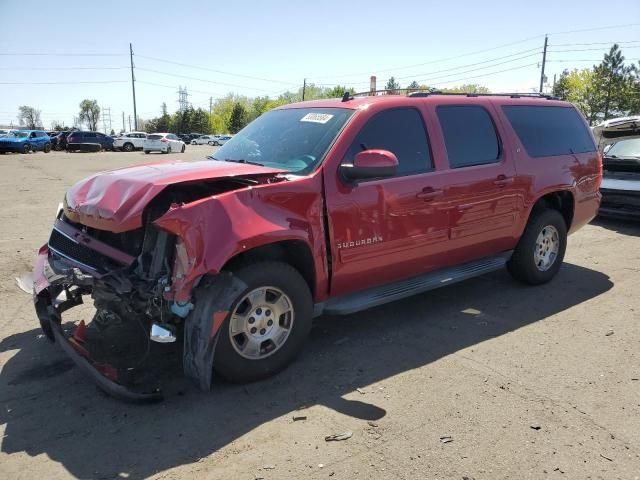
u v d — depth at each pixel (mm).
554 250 5961
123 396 3312
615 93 57969
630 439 3104
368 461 2895
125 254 3621
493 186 5031
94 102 132250
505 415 3346
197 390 3625
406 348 4336
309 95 101562
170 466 2859
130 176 3711
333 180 3932
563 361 4109
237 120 103625
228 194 3441
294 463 2881
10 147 36938
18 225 9031
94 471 2816
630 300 5500
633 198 8969
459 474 2791
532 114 5680
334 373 3900
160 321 3418
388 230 4250
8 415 3332
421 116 4629
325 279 3965
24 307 5152
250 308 3561
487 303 5398
